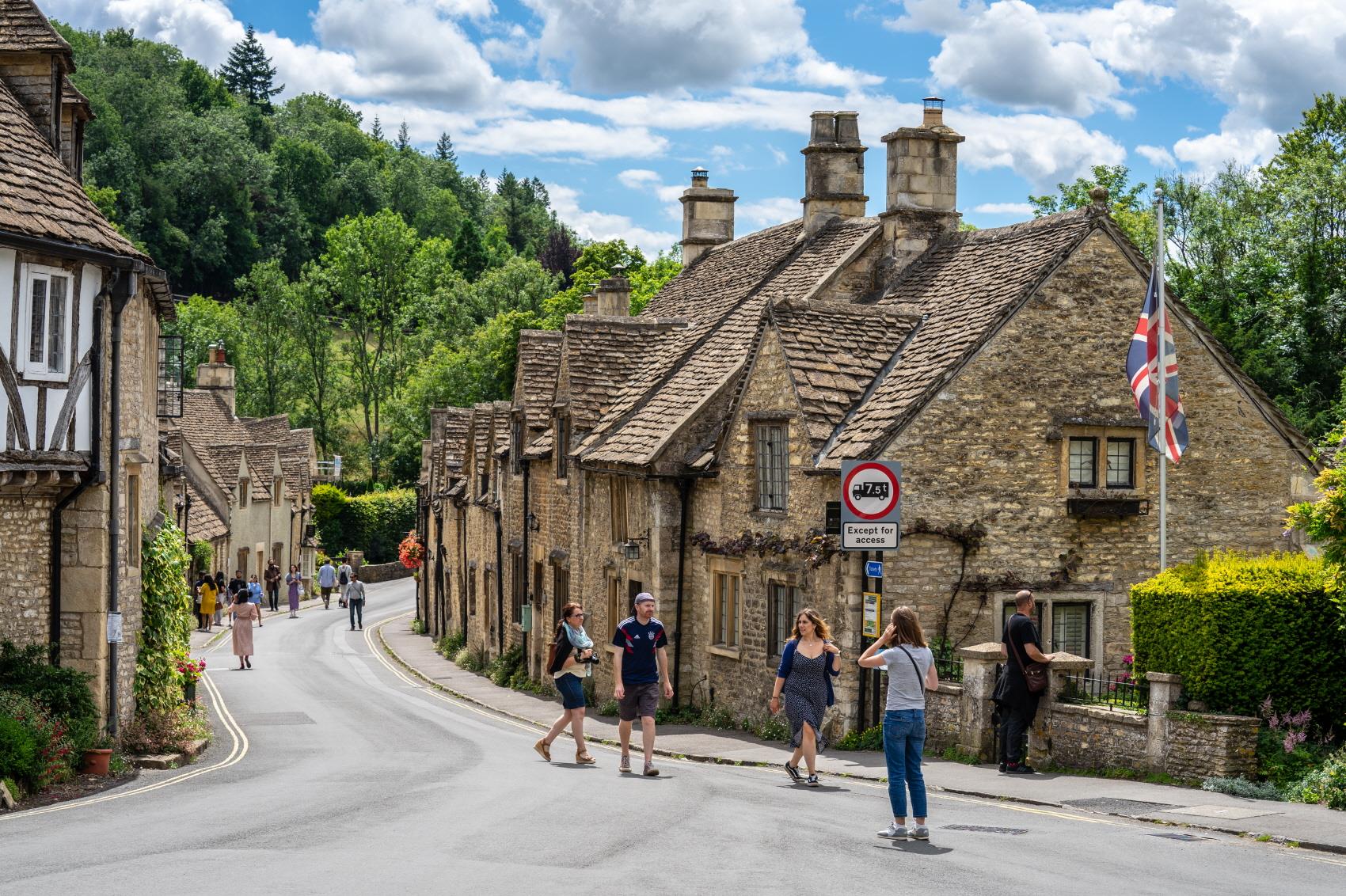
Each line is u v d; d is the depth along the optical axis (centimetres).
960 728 1797
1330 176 4350
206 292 11600
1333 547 1503
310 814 1302
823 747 1834
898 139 2677
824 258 2875
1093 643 2155
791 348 2244
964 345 2109
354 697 3159
